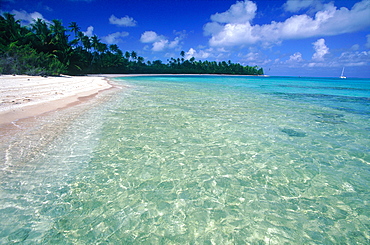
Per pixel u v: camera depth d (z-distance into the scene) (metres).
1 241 2.31
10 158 4.09
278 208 3.11
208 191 3.47
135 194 3.31
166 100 11.96
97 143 5.16
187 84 28.06
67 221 2.68
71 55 41.53
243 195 3.40
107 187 3.44
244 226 2.75
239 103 11.77
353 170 4.30
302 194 3.48
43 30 35.38
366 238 2.61
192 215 2.92
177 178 3.82
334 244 2.51
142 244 2.41
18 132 5.41
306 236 2.62
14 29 31.09
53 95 10.72
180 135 6.00
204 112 9.00
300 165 4.47
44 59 28.77
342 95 18.70
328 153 5.10
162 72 89.25
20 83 14.33
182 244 2.44
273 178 3.94
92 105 9.47
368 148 5.44
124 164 4.22
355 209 3.14
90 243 2.38
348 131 6.83
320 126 7.38
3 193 3.09
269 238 2.57
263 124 7.41
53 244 2.33
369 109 10.92
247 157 4.77
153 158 4.54
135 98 12.32
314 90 24.11
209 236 2.57
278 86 30.33
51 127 6.00
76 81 22.44
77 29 51.94
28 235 2.42
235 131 6.53
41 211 2.80
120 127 6.48
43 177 3.58
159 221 2.78
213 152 4.96
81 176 3.71
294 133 6.52
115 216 2.83
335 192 3.55
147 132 6.13
